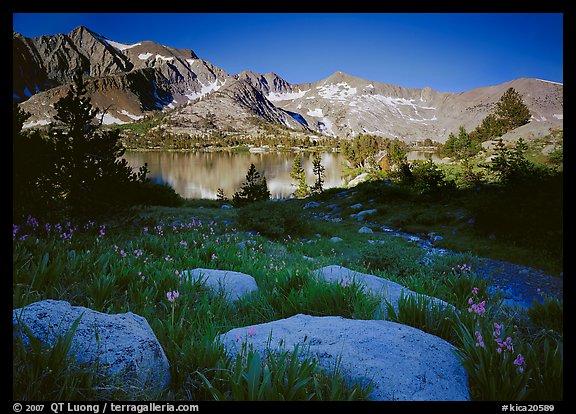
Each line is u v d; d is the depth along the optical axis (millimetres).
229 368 2885
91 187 12711
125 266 5949
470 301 4562
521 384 2842
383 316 4691
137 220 15195
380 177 40375
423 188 26203
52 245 6598
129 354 2715
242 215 18656
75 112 12547
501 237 15031
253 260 9469
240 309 5379
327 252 14484
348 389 2770
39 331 2744
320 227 20859
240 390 2488
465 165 28062
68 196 12484
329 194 37031
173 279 5637
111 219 13688
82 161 12586
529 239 13891
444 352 3408
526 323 5527
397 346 3406
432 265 11055
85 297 4562
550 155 25453
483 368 2943
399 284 7422
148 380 2660
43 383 2385
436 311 4426
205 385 2736
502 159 22125
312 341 3533
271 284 6629
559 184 14984
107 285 4543
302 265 8930
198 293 5449
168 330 3631
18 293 3547
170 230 14242
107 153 13477
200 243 11273
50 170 12133
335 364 3029
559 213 13852
